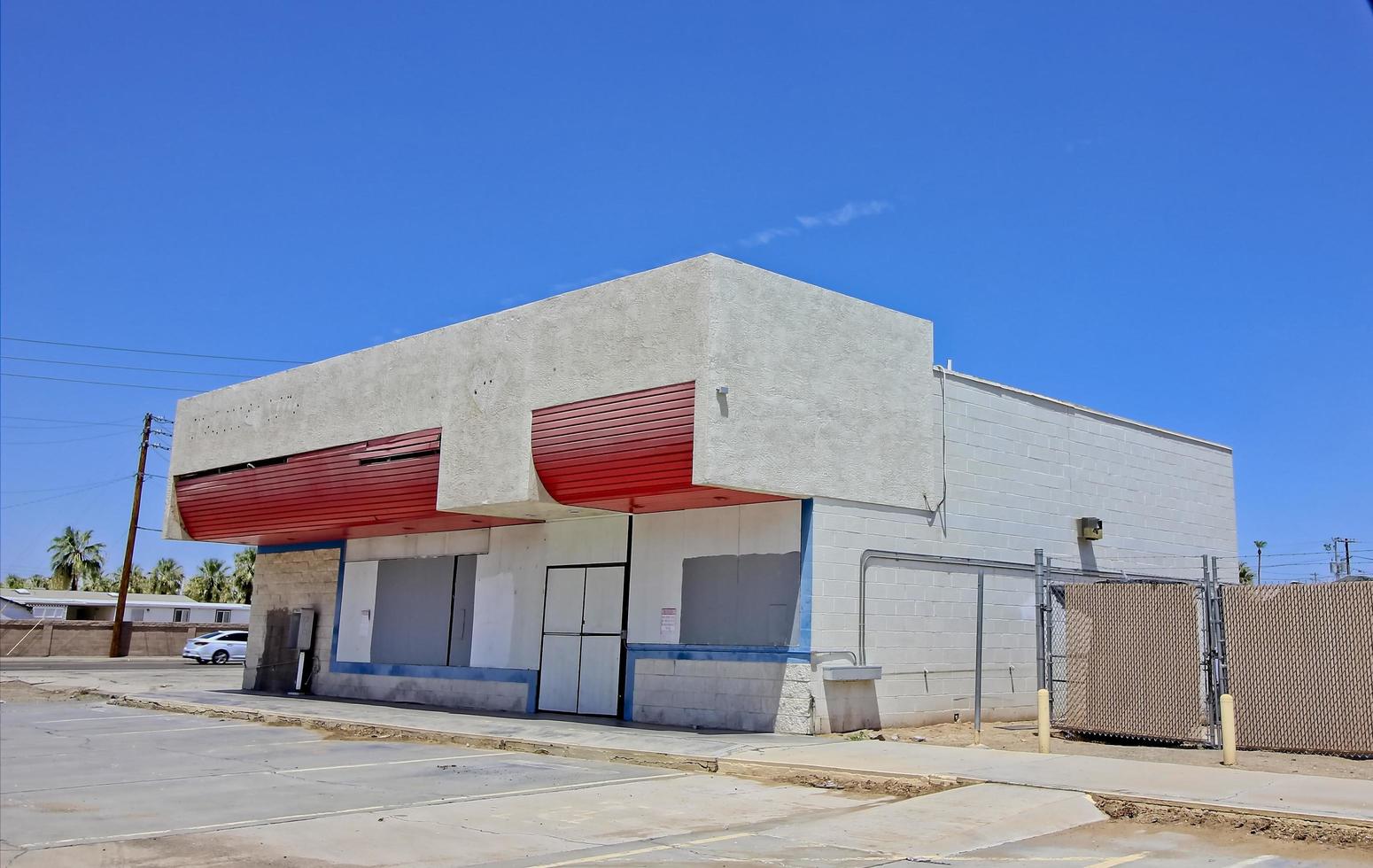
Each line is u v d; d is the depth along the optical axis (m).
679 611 18.88
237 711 22.64
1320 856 8.89
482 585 23.52
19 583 95.00
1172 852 9.10
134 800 12.16
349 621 27.14
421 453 21.25
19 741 18.11
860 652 17.47
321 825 10.50
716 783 13.02
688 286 16.64
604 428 17.56
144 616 73.12
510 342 19.67
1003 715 19.73
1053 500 21.48
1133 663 15.55
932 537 18.98
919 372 19.30
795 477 16.89
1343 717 13.94
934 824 10.23
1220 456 26.23
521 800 11.91
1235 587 15.02
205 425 27.52
